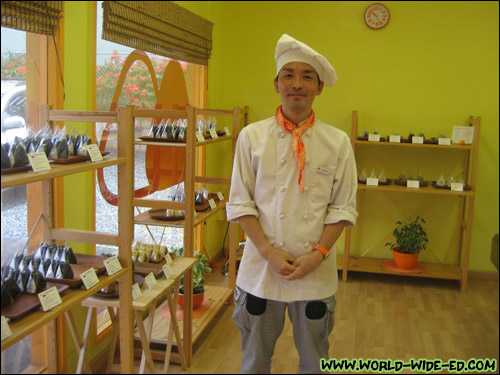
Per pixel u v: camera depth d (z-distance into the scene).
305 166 1.80
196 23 3.83
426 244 4.68
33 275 1.80
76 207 2.49
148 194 3.56
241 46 4.78
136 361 2.91
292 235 1.81
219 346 3.12
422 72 4.50
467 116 4.47
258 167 1.83
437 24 4.42
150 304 2.22
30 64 2.22
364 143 4.43
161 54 3.22
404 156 4.61
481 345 3.21
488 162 4.47
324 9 4.59
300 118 1.83
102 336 2.83
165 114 2.59
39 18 2.03
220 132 3.56
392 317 3.65
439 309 3.83
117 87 2.95
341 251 4.88
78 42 2.41
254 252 1.89
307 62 1.77
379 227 4.75
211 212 3.17
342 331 3.39
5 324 1.51
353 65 4.59
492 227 4.53
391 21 4.49
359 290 4.22
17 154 1.64
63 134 2.00
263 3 4.70
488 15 4.34
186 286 2.81
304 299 1.83
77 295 1.85
